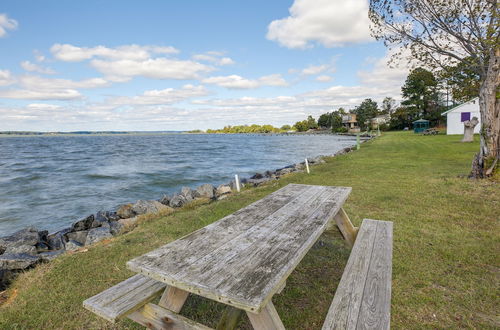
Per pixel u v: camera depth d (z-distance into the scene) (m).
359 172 9.99
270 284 1.49
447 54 7.53
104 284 3.15
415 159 13.05
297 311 2.59
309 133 114.25
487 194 6.07
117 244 4.29
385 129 69.56
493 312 2.53
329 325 1.69
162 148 45.22
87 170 19.09
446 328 2.34
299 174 10.59
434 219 4.84
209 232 2.23
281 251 1.87
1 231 7.61
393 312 2.53
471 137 20.77
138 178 15.70
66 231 6.74
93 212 9.36
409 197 6.23
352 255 2.58
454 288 2.88
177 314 1.86
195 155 30.91
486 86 7.00
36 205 10.23
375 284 2.11
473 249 3.69
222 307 2.67
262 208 2.84
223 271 1.62
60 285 3.13
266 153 32.44
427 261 3.41
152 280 2.15
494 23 6.49
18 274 3.79
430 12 7.30
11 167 21.14
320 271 3.27
